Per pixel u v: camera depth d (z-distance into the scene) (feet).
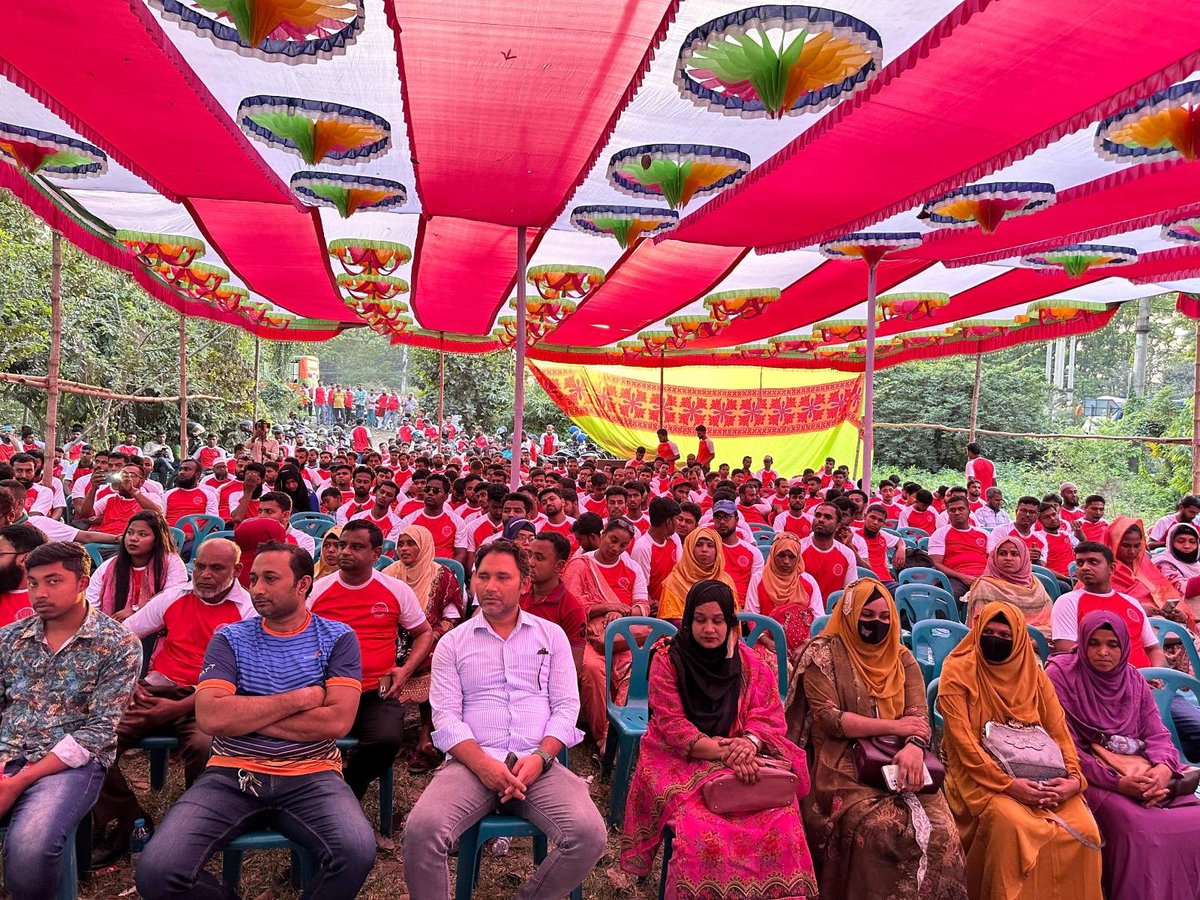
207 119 18.72
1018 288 36.83
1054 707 12.52
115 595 14.80
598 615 18.40
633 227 25.14
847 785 11.90
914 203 22.03
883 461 85.20
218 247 32.19
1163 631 17.46
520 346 27.50
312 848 10.61
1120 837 11.84
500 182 22.80
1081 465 70.03
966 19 12.23
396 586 14.83
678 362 63.16
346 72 17.15
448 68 16.14
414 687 15.52
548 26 14.46
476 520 25.09
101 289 61.05
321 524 26.96
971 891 11.89
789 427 69.51
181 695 13.28
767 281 37.86
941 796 11.69
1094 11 12.60
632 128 18.97
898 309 39.14
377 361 202.69
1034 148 17.54
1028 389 85.05
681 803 11.43
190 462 30.19
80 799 10.54
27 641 11.10
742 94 14.99
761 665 12.46
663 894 11.42
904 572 23.04
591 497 35.06
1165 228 25.35
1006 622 12.45
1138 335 74.90
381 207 24.38
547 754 11.35
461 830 10.82
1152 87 14.28
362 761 13.48
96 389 35.96
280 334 52.90
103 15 14.17
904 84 15.57
